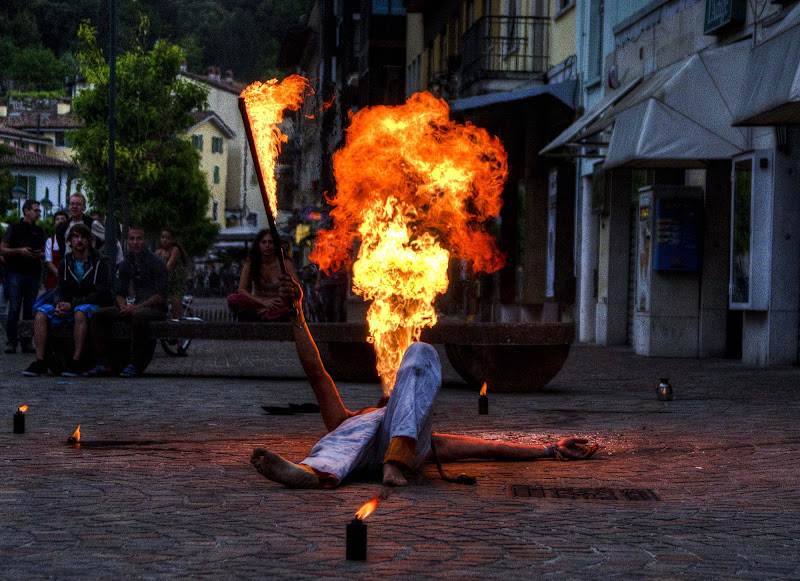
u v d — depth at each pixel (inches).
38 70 4510.3
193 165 2182.6
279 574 150.6
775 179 570.3
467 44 1106.7
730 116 606.9
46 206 3415.4
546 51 1042.7
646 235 682.8
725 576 153.6
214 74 4222.4
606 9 861.2
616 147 651.5
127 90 2089.1
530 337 429.1
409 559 159.8
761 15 591.2
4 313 698.2
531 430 313.1
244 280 491.2
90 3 4554.6
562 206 950.4
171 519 186.2
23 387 434.6
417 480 224.4
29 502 200.1
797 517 196.1
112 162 1299.2
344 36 2000.5
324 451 219.0
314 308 986.1
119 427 311.6
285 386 454.3
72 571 151.6
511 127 1027.9
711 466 251.6
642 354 688.4
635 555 164.9
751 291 581.0
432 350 224.8
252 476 229.0
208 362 616.7
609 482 229.3
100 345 496.1
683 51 700.7
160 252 682.2
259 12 4419.3
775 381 486.0
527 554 164.2
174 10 4247.0
